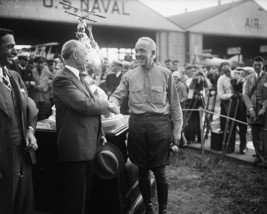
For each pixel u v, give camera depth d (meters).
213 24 21.64
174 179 4.62
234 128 5.98
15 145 2.38
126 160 3.46
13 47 2.37
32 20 14.83
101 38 23.95
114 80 6.75
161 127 3.05
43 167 3.12
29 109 2.56
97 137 2.69
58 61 9.55
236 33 22.81
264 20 23.86
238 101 5.77
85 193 2.62
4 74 2.40
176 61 7.70
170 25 19.47
